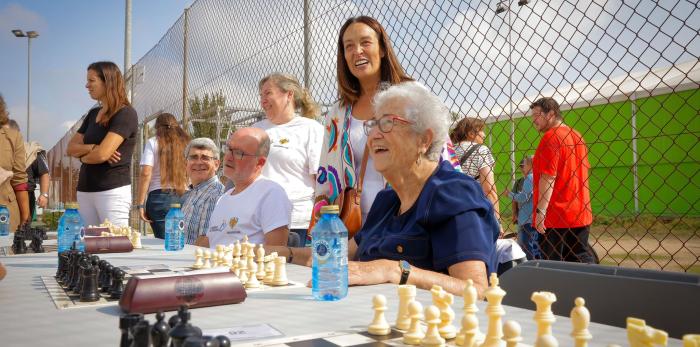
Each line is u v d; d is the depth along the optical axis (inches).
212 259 80.5
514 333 32.8
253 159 113.9
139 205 191.3
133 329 32.4
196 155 146.9
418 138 72.0
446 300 40.3
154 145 191.3
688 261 263.6
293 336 39.9
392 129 71.7
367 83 114.9
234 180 115.4
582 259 143.9
